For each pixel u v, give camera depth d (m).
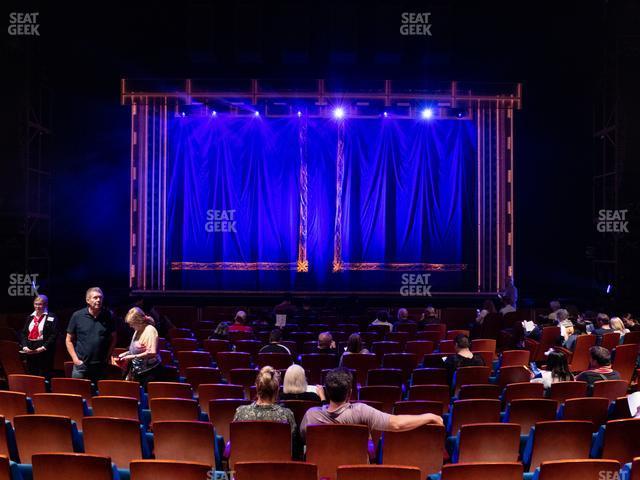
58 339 11.64
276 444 5.45
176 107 20.72
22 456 5.66
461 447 5.66
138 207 20.80
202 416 6.77
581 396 7.62
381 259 21.41
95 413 6.48
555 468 4.50
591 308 19.06
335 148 21.48
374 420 5.36
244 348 11.21
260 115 21.38
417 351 11.27
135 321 8.25
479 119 21.06
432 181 21.47
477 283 21.12
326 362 9.73
